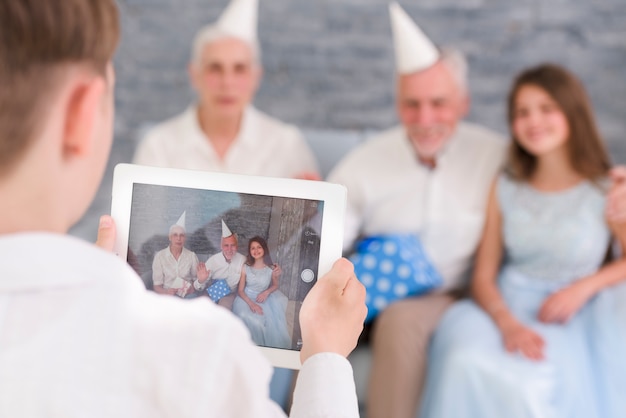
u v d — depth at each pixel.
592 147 1.95
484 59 2.64
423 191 2.06
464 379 1.70
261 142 2.19
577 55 2.61
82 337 0.37
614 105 2.62
